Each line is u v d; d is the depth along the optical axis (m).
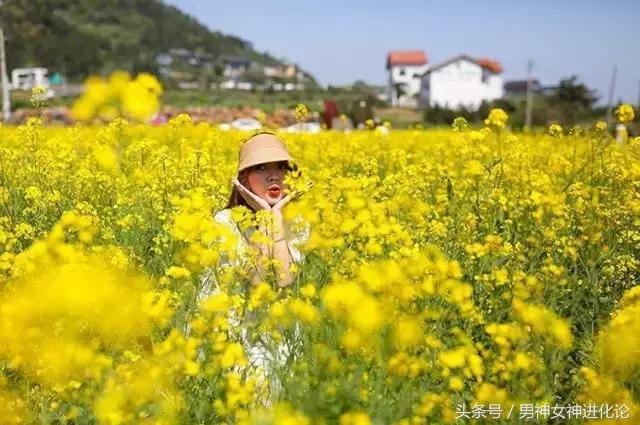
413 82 112.19
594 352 3.12
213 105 69.75
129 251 4.40
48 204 5.19
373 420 2.47
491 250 3.99
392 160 9.20
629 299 3.33
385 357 2.70
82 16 194.50
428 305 3.31
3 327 2.68
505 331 2.95
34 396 2.80
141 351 3.02
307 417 2.41
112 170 6.34
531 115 38.09
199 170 6.21
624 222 5.02
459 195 5.70
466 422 2.76
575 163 7.43
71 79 128.38
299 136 10.74
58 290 2.69
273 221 3.47
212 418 2.71
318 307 3.27
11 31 135.75
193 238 3.48
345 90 106.62
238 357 2.73
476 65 86.50
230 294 3.22
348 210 4.18
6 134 11.77
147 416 2.65
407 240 4.00
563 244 4.41
